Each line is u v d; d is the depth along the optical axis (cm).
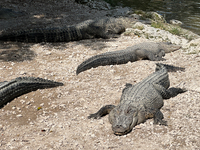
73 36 1030
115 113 500
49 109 577
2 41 976
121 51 825
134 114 497
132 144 462
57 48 941
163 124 512
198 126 504
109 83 693
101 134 491
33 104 595
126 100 541
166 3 1641
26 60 823
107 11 1464
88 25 1061
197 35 1080
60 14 1372
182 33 1108
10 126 516
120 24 1134
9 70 749
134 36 1080
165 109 573
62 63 810
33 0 1566
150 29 1083
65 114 557
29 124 523
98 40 1051
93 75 736
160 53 889
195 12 1452
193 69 762
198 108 566
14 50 898
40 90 652
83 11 1450
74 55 874
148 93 568
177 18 1351
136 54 851
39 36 984
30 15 1325
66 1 1625
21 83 622
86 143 468
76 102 604
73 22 1247
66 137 484
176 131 492
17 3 1474
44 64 802
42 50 912
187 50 914
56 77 722
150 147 453
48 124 521
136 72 761
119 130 463
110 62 800
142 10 1480
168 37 1031
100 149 451
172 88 637
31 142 470
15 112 563
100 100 612
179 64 811
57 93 642
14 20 1236
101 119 538
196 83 678
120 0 1689
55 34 999
